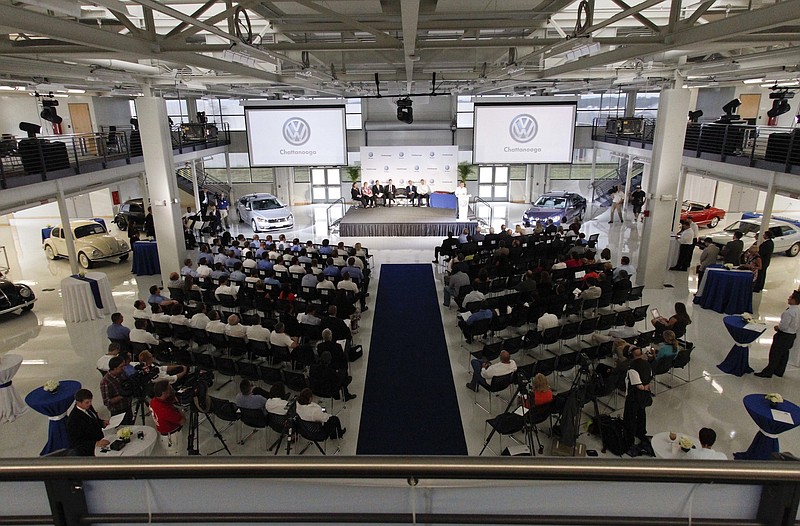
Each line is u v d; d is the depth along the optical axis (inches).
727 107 544.4
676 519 70.4
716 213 743.1
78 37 183.0
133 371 266.2
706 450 199.9
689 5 315.3
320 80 475.5
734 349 327.3
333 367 300.4
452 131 937.5
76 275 447.2
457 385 317.1
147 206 673.6
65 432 241.6
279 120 796.6
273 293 411.8
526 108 751.1
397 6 312.3
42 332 410.6
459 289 413.7
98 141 619.5
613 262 584.7
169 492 72.3
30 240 735.7
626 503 72.0
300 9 307.4
